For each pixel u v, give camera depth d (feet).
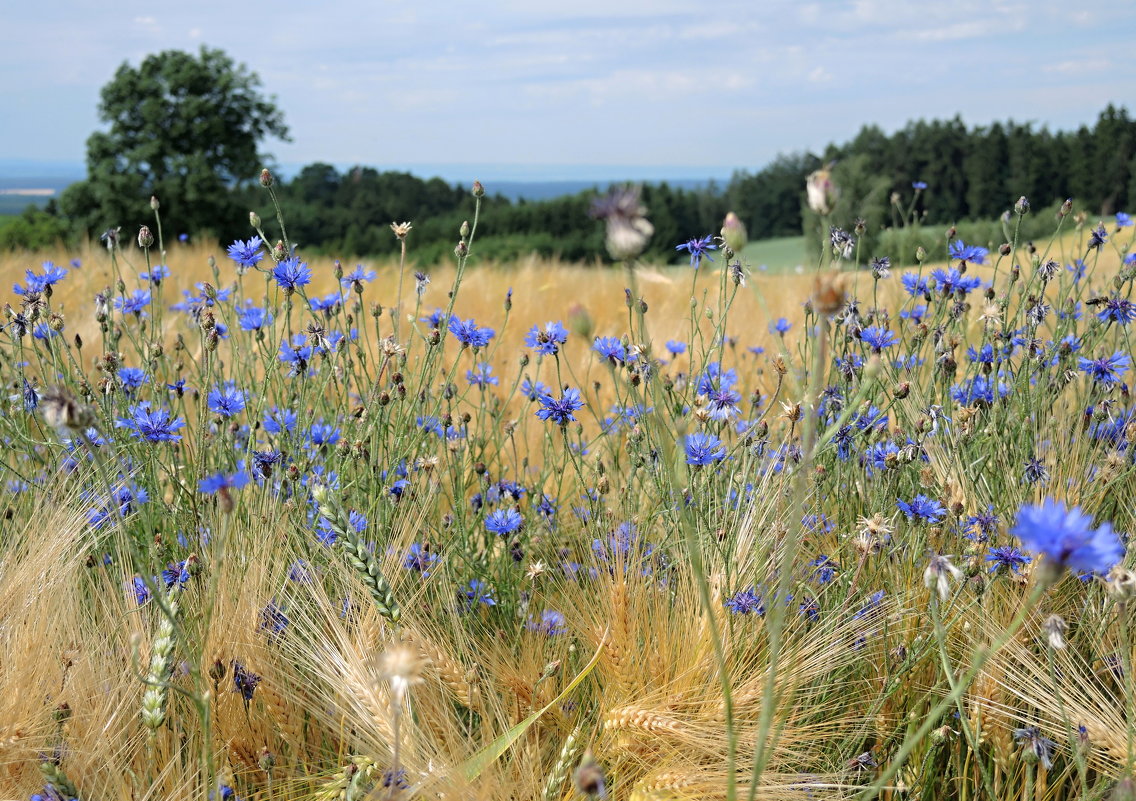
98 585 9.33
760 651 7.79
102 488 9.16
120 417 10.77
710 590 7.91
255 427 10.73
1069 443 10.66
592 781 4.75
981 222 55.06
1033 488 9.72
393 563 8.71
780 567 8.61
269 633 7.72
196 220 124.47
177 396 11.44
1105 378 10.80
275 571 8.29
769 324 5.86
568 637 8.64
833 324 11.27
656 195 173.17
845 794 7.32
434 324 11.44
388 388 11.69
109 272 29.43
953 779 7.71
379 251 141.28
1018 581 7.93
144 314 15.97
